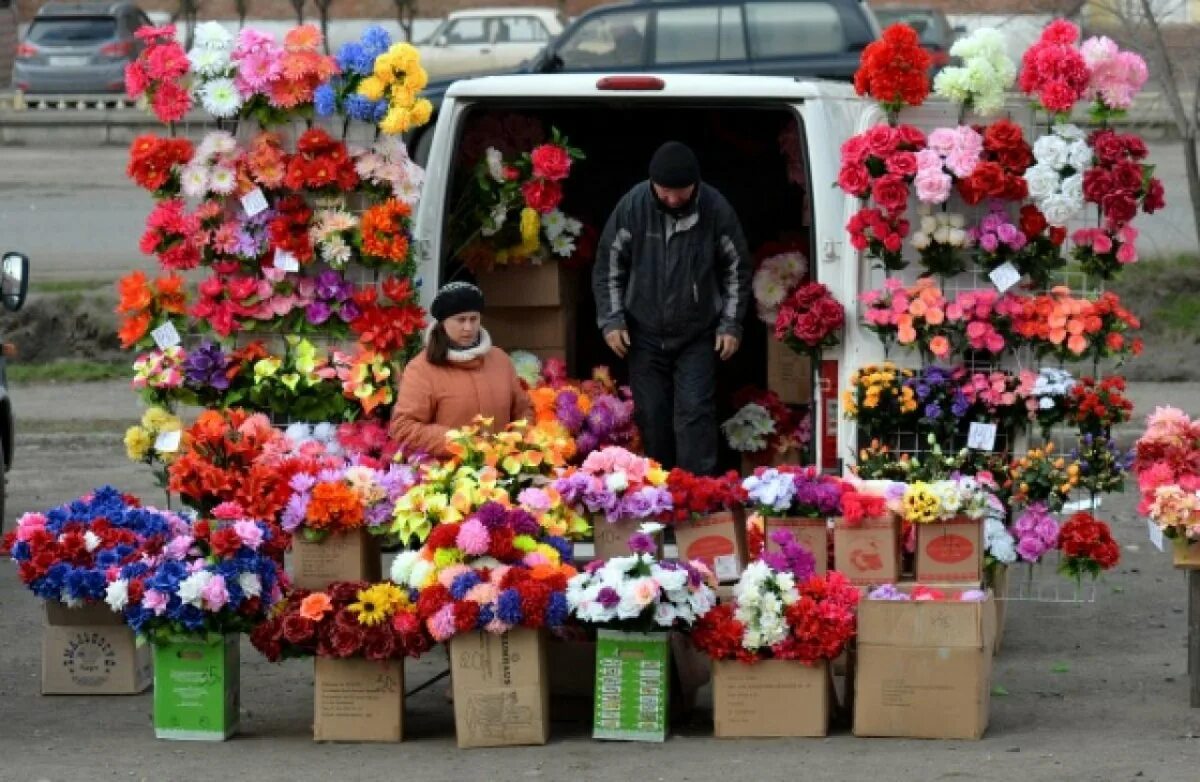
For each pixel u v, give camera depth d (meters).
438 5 52.47
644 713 10.20
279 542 10.70
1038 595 14.39
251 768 9.76
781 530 10.84
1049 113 11.88
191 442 11.28
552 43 25.38
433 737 10.52
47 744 10.38
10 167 37.19
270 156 11.88
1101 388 11.84
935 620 10.16
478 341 11.70
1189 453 11.43
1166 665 12.30
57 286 27.08
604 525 10.81
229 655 10.53
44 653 11.66
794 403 13.38
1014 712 10.98
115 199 33.88
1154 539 11.10
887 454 11.87
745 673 10.27
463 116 12.34
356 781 9.45
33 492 18.92
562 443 11.27
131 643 11.66
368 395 11.88
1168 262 25.84
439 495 10.57
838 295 12.16
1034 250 11.91
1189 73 26.42
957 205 11.92
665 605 10.05
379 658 10.16
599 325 12.75
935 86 11.94
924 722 10.20
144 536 11.40
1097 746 10.01
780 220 14.31
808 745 10.08
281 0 53.31
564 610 10.02
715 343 12.77
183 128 12.27
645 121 14.27
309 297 12.02
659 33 24.98
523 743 10.16
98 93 45.88
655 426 12.74
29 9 55.97
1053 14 25.58
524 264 13.38
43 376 25.09
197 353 12.02
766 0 24.92
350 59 11.84
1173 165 32.50
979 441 11.80
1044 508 11.68
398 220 11.88
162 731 10.44
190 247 12.04
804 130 12.21
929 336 11.90
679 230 12.52
